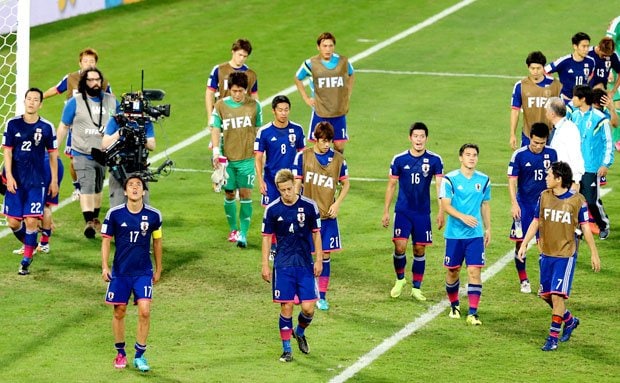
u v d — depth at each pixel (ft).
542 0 396.16
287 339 161.99
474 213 175.11
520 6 389.60
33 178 195.83
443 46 351.05
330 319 177.68
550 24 368.68
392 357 163.12
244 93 207.72
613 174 250.98
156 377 155.63
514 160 186.70
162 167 201.36
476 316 175.63
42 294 186.80
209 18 376.48
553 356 163.84
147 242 159.02
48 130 195.62
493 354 164.45
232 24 369.71
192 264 201.05
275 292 161.58
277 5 390.83
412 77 323.98
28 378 154.92
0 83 297.12
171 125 283.59
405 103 301.84
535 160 185.68
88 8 378.94
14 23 340.59
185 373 156.97
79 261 202.49
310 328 173.99
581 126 209.36
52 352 164.35
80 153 208.64
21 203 196.03
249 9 386.32
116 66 328.90
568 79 235.61
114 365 159.43
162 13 382.01
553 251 167.12
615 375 157.38
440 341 169.17
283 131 197.57
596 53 240.32
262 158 197.88
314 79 233.96
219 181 204.13
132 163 195.83
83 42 349.61
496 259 203.00
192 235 215.72
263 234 161.89
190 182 246.27
